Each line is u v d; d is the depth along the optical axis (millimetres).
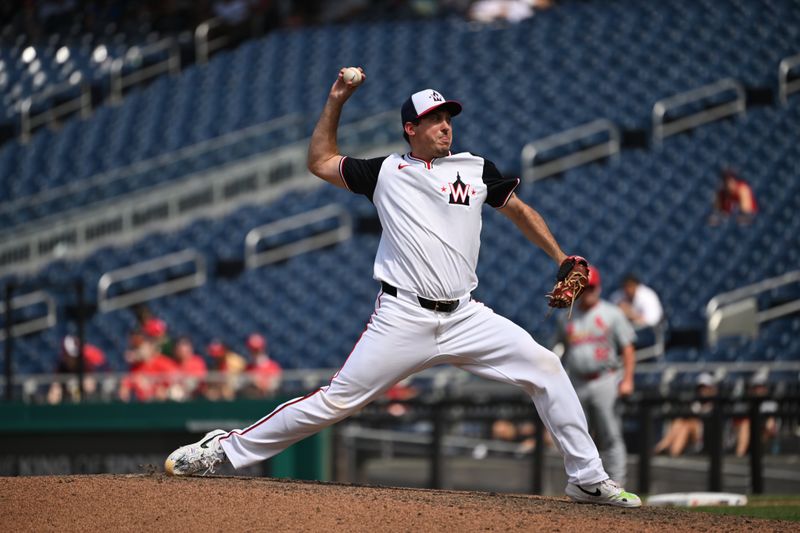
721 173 69000
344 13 91688
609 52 81250
